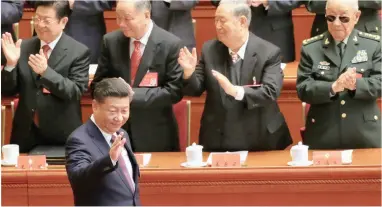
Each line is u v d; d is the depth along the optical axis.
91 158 10.09
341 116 13.46
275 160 12.82
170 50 13.87
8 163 12.66
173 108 14.45
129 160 10.50
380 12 18.06
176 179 12.26
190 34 17.14
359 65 13.28
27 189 12.32
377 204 12.27
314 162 12.34
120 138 9.56
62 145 14.09
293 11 18.56
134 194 10.35
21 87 14.07
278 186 12.24
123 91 10.11
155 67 13.89
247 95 12.98
